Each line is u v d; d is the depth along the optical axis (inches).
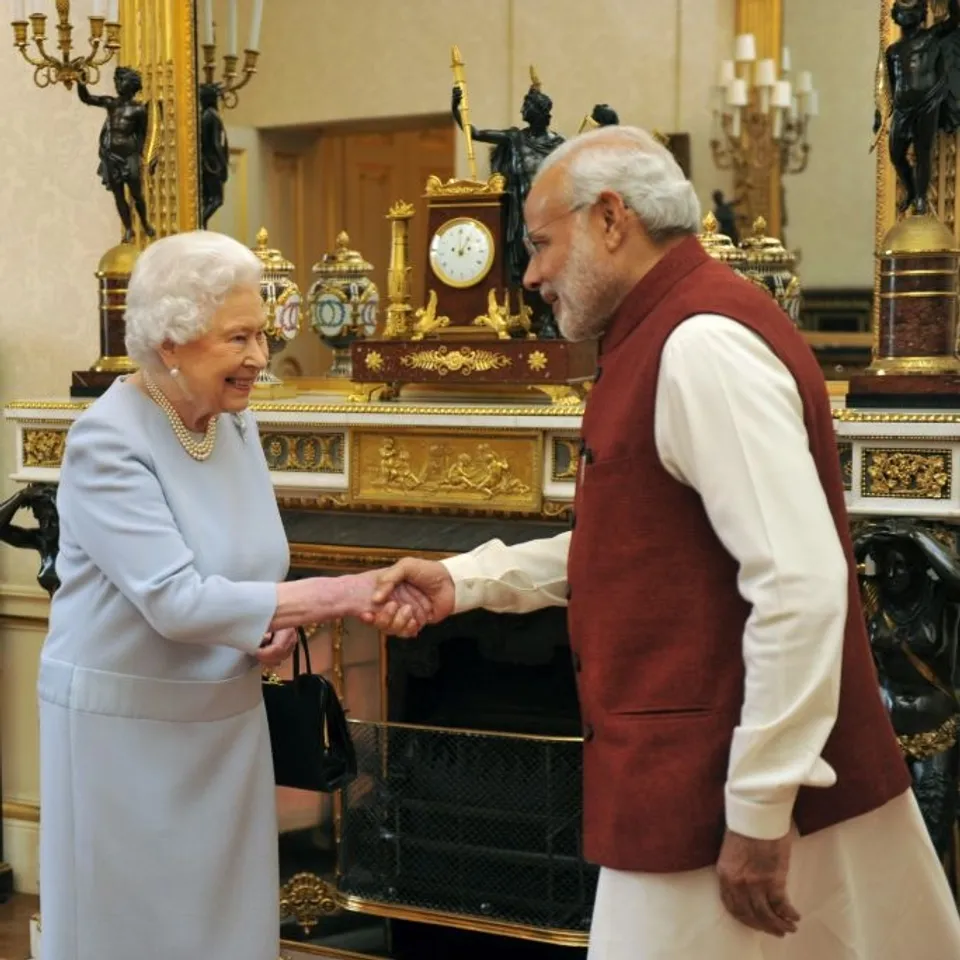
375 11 134.3
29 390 150.7
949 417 95.7
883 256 105.2
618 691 71.8
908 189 107.7
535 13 130.3
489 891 118.0
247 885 89.3
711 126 127.9
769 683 65.1
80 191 146.2
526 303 120.1
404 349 115.6
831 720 66.2
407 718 124.3
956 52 104.4
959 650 106.0
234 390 83.8
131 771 86.0
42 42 128.9
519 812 116.5
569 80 130.7
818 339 125.4
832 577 65.1
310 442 117.0
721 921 70.6
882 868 76.0
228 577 85.7
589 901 115.3
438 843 119.0
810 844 73.5
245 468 89.4
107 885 86.8
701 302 69.7
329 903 125.6
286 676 126.5
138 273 82.8
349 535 118.5
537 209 74.0
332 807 124.6
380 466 114.1
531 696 121.4
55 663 88.0
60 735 87.6
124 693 85.7
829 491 71.6
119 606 85.3
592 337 76.6
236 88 138.3
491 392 119.0
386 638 124.2
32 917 135.8
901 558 98.4
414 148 134.2
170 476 84.3
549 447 108.3
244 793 88.4
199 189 137.9
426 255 119.0
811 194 125.2
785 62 125.2
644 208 72.1
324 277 135.0
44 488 126.1
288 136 137.9
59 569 88.6
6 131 148.9
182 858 86.6
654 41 128.3
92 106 143.9
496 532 113.5
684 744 69.9
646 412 69.7
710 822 69.7
